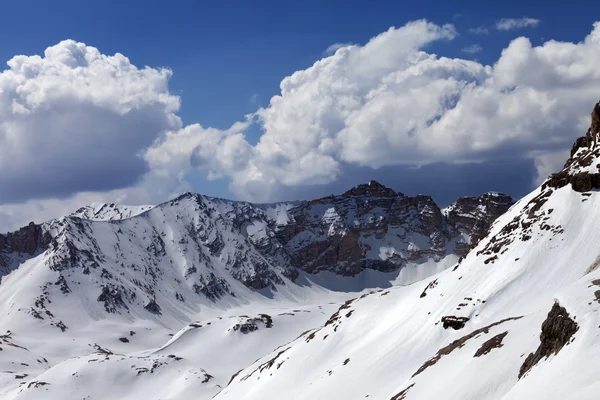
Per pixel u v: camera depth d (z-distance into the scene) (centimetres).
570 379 7406
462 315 17612
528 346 10525
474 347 12756
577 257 17438
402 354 17962
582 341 7950
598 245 17300
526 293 17175
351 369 18800
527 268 17962
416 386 12781
